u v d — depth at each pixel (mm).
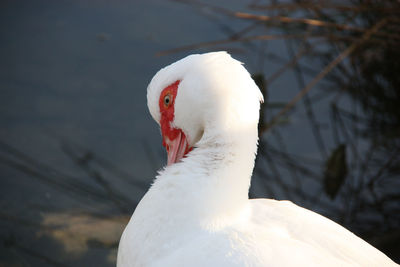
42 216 8227
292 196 8531
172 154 5328
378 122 9891
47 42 11156
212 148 4781
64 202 8422
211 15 11875
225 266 4223
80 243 7867
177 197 4695
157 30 11453
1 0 12141
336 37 9359
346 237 4805
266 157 9336
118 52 10914
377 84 10141
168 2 12305
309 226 4758
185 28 11523
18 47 11008
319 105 10188
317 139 9586
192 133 5102
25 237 7934
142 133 9438
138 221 4797
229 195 4707
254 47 11117
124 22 11711
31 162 8945
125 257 4840
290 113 10070
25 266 7469
